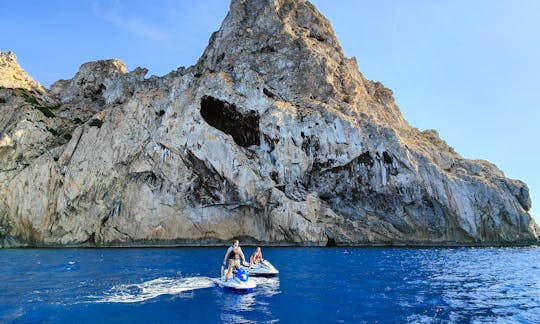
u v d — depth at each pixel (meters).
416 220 51.56
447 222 51.44
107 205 45.50
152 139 47.62
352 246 47.50
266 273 19.67
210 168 46.84
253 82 52.53
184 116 48.19
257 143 50.62
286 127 50.03
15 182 43.72
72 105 61.62
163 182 46.94
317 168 50.91
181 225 46.78
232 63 59.62
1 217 42.84
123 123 48.78
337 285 16.84
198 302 13.01
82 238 43.91
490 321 10.94
